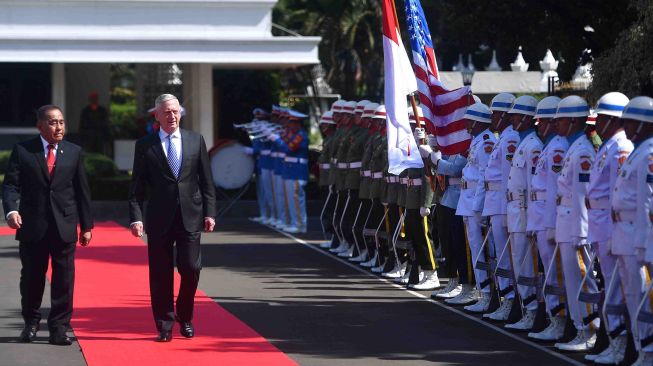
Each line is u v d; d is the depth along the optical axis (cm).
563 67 4366
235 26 6378
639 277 2067
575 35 4119
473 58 6925
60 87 6700
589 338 2322
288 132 5034
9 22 6172
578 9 3994
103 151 6981
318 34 8544
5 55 6038
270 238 4769
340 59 8806
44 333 2538
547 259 2433
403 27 7106
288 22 8612
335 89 8900
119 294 3114
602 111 2162
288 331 2545
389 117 3102
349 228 3994
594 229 2184
